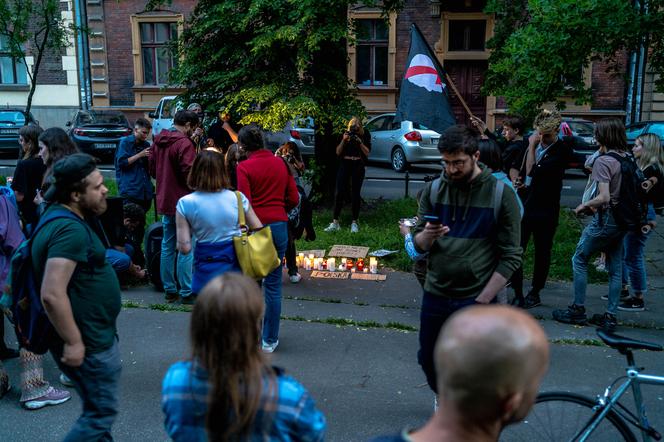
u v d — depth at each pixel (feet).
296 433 5.92
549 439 10.20
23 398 13.16
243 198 14.10
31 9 55.72
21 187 17.35
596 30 22.35
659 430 12.43
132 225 21.84
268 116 27.61
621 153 17.24
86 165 9.34
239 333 5.76
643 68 59.62
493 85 32.14
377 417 12.98
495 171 15.38
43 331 9.40
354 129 27.91
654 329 17.99
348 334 17.40
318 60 30.35
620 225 16.97
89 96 72.64
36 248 9.08
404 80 19.85
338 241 27.25
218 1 30.78
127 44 70.90
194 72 30.71
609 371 15.19
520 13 32.30
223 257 13.71
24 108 73.26
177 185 19.11
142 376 14.73
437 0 62.95
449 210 10.91
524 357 4.53
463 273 10.67
